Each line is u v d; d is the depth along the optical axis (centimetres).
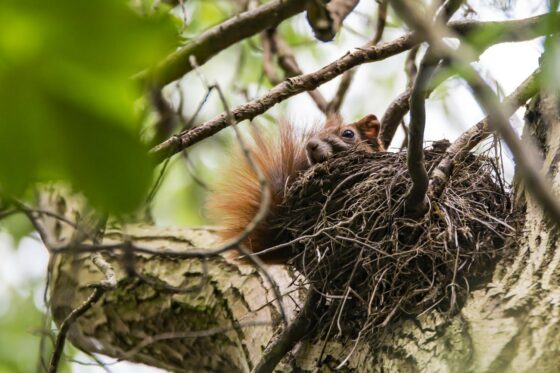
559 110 680
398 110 940
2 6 290
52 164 305
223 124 695
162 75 770
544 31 386
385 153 794
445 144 794
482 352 539
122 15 299
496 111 347
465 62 348
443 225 655
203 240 907
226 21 789
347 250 677
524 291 570
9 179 306
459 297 602
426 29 345
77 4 293
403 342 598
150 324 887
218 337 828
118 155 304
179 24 750
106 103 300
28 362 1030
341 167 771
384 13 969
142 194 310
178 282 872
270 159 862
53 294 934
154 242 924
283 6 801
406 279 644
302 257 724
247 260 808
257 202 825
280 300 614
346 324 664
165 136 801
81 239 592
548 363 513
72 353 1038
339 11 796
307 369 657
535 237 617
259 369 650
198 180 805
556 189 628
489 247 633
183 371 899
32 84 296
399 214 668
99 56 299
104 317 912
